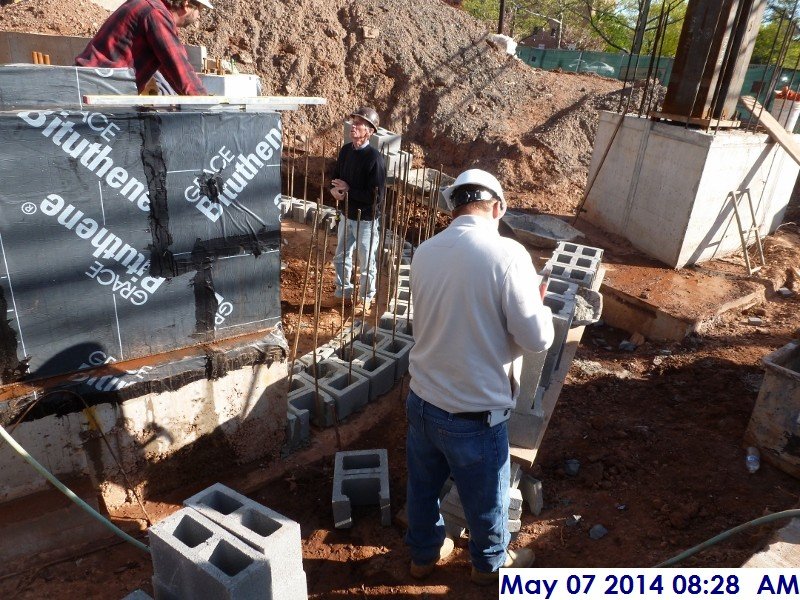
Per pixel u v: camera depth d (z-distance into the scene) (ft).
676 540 10.76
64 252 9.23
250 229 10.93
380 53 39.65
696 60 22.43
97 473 10.48
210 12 37.06
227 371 11.23
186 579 7.43
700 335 19.21
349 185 18.44
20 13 31.99
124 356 10.39
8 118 8.22
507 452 8.57
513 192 33.45
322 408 13.73
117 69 9.55
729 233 24.23
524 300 7.58
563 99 40.24
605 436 14.07
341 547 10.89
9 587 9.47
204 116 9.77
